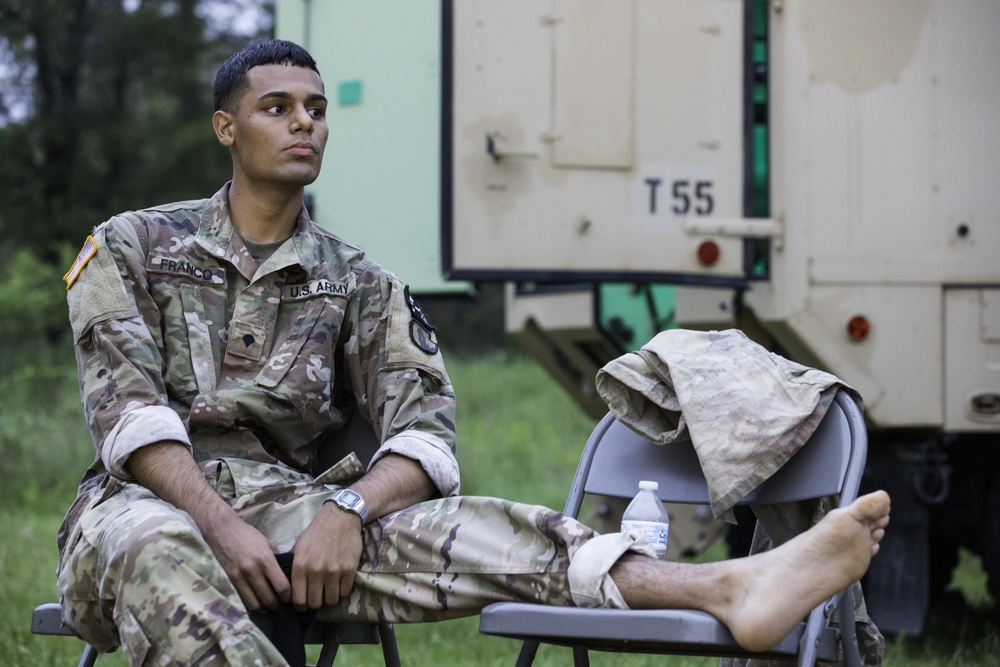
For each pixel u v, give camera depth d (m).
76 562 3.32
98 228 3.75
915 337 6.50
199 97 27.52
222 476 3.60
